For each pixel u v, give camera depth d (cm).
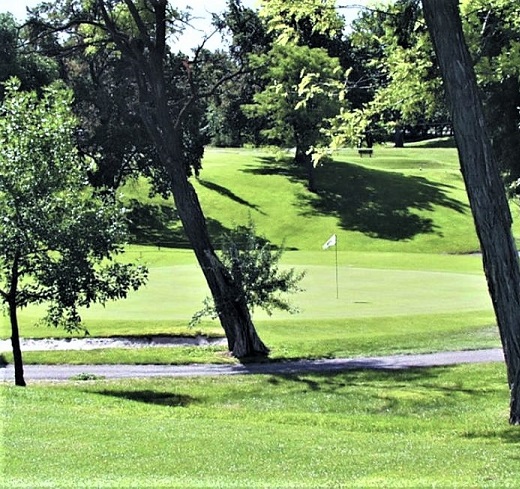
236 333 2006
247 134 7362
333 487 692
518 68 1447
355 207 6328
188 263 4056
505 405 1345
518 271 1157
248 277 2020
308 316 2327
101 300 1600
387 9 1494
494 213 1136
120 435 953
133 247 5006
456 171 7425
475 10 1430
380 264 3906
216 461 818
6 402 1199
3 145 1529
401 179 6919
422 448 936
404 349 1969
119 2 2484
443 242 5822
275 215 6197
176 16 2369
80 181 1598
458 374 1630
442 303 2528
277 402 1445
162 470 773
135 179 5881
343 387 1548
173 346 2102
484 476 754
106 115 5153
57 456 826
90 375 1783
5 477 729
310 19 1499
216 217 6091
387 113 1589
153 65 2170
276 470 777
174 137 2181
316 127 6097
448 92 1124
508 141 2942
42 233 1502
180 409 1286
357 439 1003
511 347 1171
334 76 1767
